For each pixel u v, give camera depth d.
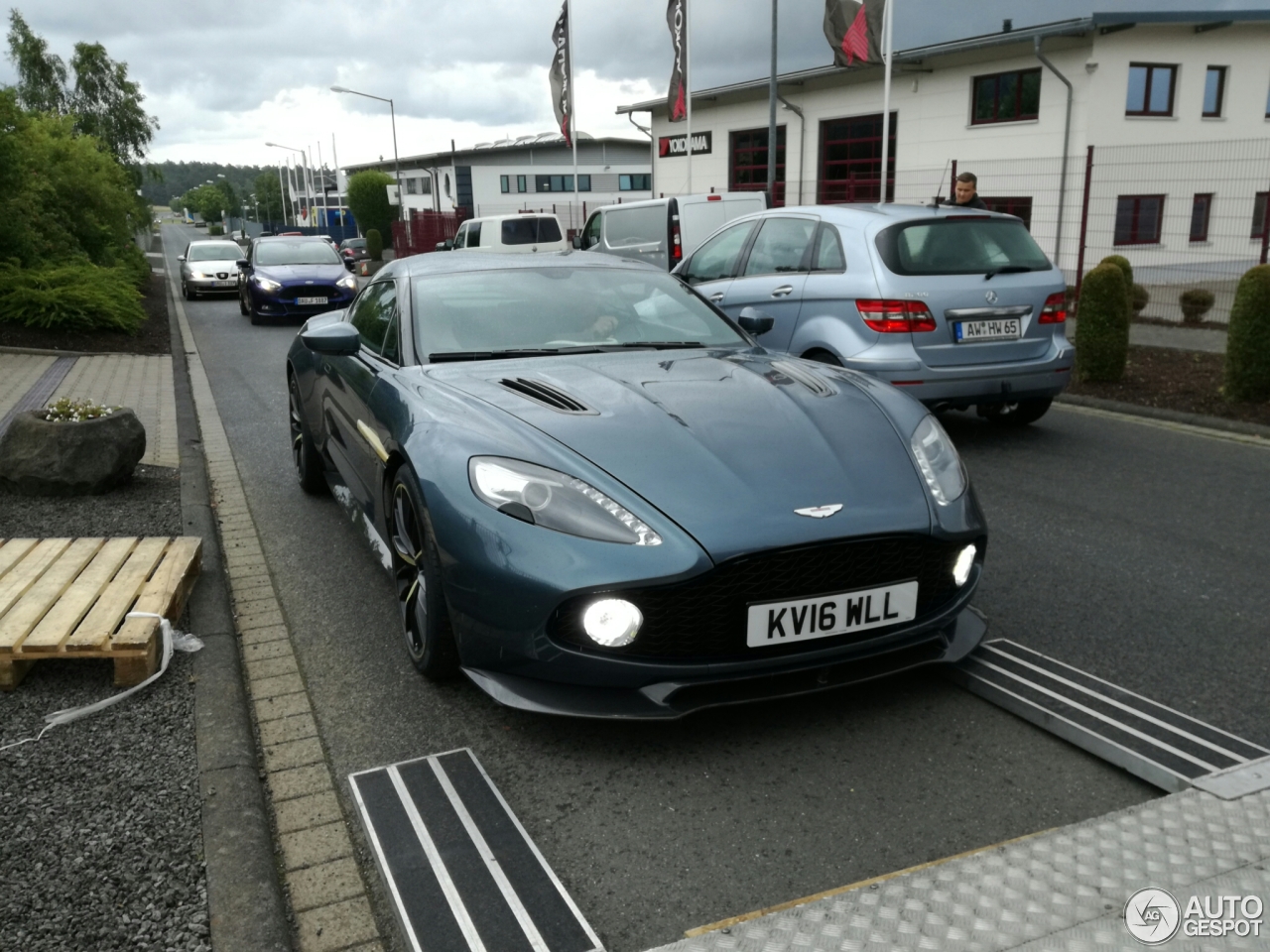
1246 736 2.71
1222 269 16.14
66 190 19.64
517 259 4.37
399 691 3.11
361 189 57.38
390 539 3.36
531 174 58.12
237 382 10.28
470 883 2.13
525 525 2.58
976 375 6.16
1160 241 17.41
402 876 2.16
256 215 128.50
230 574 4.22
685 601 2.51
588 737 2.80
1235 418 7.10
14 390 9.39
